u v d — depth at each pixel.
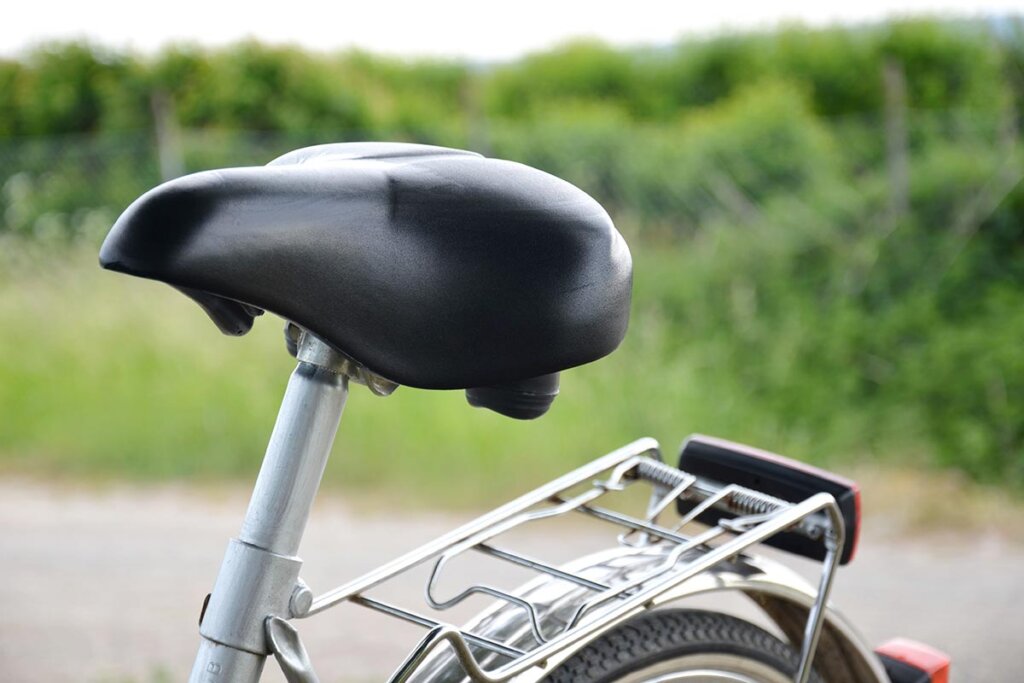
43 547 4.61
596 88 13.69
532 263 1.02
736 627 1.36
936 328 6.72
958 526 4.91
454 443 5.45
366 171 1.01
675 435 5.63
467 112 9.76
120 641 3.62
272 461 1.08
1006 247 7.20
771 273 7.32
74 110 14.09
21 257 8.09
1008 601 3.93
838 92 11.58
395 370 0.99
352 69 14.05
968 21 11.09
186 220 0.90
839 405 6.30
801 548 1.42
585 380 5.92
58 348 6.57
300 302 0.95
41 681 3.29
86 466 5.81
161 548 4.62
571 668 1.24
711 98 12.87
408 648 3.44
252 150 10.51
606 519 1.34
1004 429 5.88
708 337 6.85
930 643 3.54
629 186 8.48
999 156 7.64
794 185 8.34
